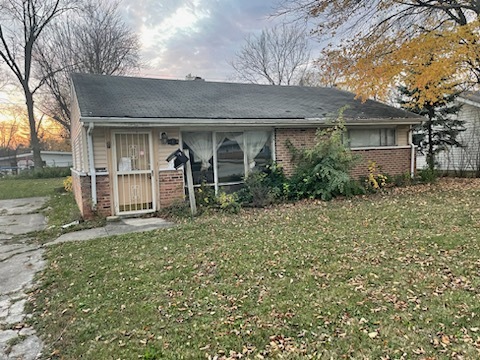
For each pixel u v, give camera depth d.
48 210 10.41
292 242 5.41
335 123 10.16
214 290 3.78
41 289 4.16
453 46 9.96
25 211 10.59
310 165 9.94
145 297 3.69
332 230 6.06
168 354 2.64
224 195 8.75
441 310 3.08
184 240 5.90
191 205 8.24
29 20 22.23
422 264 4.21
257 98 11.82
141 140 8.60
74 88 9.77
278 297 3.52
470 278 3.74
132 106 8.70
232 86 13.10
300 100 12.34
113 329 3.06
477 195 8.88
